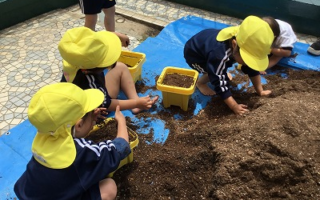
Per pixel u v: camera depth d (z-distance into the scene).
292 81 2.40
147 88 2.51
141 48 2.96
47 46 3.10
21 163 1.95
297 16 3.08
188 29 3.20
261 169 1.58
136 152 1.96
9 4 3.25
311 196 1.49
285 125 1.71
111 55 1.80
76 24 3.43
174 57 2.85
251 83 2.48
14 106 2.42
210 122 2.14
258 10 3.26
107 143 1.51
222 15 3.50
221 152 1.71
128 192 1.71
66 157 1.31
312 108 1.86
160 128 2.16
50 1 3.60
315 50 2.74
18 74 2.75
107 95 1.91
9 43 3.14
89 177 1.37
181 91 2.10
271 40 1.89
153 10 3.60
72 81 1.78
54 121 1.27
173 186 1.72
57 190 1.35
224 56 2.03
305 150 1.58
